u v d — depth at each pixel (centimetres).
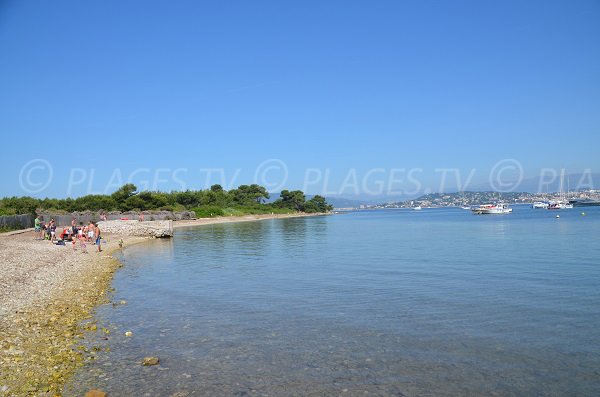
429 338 1413
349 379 1105
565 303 1838
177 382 1095
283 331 1523
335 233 7256
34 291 2147
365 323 1602
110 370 1170
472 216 14862
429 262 3219
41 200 10756
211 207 14162
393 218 15650
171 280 2662
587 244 4347
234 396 1017
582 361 1195
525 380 1084
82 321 1675
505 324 1552
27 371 1126
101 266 3278
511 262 3119
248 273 2880
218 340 1433
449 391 1031
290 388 1058
